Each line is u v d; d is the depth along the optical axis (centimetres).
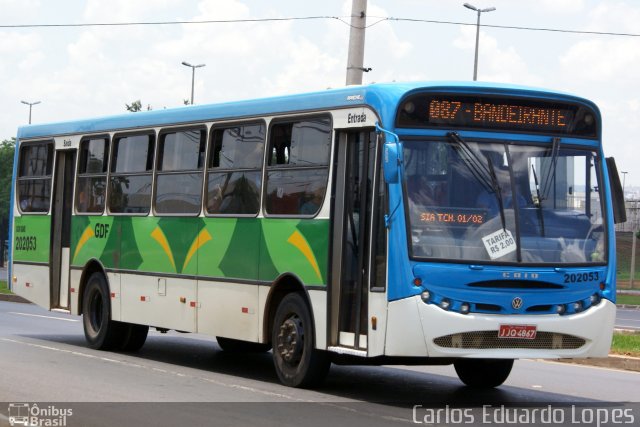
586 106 1365
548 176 1329
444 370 1745
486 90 1319
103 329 1911
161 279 1753
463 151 1302
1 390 1359
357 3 2266
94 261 1952
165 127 1783
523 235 1298
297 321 1448
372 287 1305
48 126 2139
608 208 1358
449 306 1259
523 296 1282
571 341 1310
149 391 1374
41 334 2220
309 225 1427
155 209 1788
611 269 1342
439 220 1277
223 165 1628
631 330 2756
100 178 1959
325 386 1473
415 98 1297
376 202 1310
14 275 2205
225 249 1598
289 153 1487
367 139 1350
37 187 2156
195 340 2227
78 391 1361
